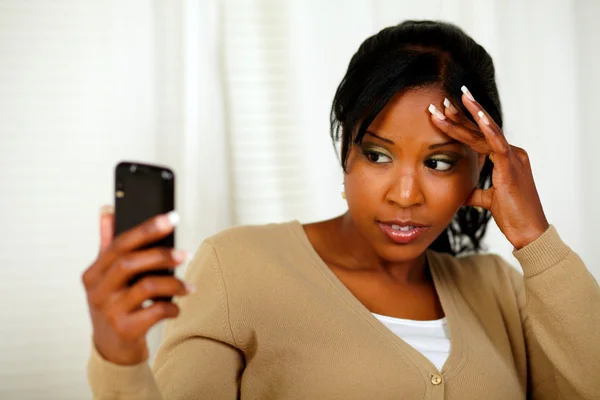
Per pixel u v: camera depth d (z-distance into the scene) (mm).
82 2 1600
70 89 1602
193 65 1636
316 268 1024
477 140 964
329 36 1700
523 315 1160
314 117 1699
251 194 1679
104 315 623
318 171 1702
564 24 1819
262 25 1671
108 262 609
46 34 1591
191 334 946
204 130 1649
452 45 1013
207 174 1652
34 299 1609
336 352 961
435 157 950
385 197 949
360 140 939
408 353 974
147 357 688
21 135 1592
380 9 1728
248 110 1673
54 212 1608
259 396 982
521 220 1009
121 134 1621
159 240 631
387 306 1056
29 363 1613
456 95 965
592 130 1853
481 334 1081
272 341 969
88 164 1613
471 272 1174
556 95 1829
